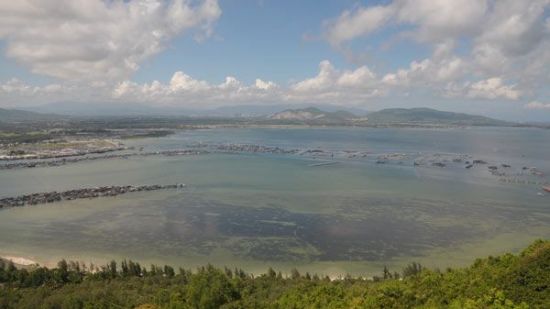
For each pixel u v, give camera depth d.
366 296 71.38
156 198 192.25
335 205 176.50
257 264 118.81
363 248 128.88
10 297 88.81
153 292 90.00
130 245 133.25
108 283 98.31
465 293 65.75
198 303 79.69
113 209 174.25
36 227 151.25
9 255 125.38
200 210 171.12
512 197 190.62
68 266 113.38
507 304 58.19
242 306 75.44
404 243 132.38
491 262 80.50
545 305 57.34
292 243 133.62
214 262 120.31
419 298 68.38
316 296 75.50
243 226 150.25
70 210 173.62
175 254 126.19
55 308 82.12
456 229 144.50
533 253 72.62
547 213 163.38
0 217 164.00
